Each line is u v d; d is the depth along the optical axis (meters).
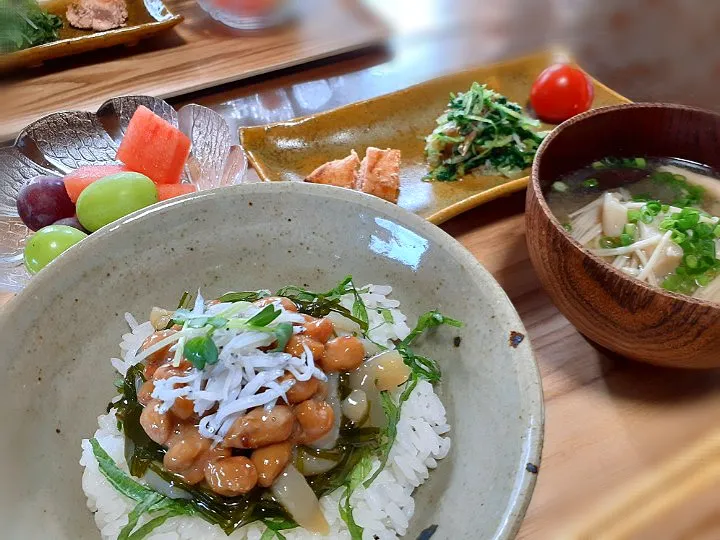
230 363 0.14
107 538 0.14
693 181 0.21
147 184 0.22
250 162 0.26
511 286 0.21
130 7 0.34
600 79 0.32
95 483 0.15
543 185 0.21
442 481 0.15
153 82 0.29
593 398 0.18
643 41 0.34
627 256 0.19
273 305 0.15
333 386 0.15
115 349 0.17
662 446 0.17
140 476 0.15
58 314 0.16
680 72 0.33
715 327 0.14
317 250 0.18
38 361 0.15
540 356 0.19
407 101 0.30
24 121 0.27
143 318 0.18
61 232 0.20
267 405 0.14
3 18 0.30
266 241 0.18
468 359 0.16
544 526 0.15
